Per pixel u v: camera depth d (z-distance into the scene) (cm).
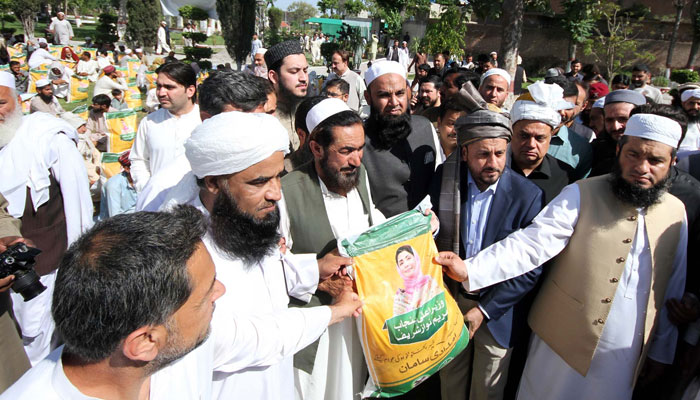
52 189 320
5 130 298
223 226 166
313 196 237
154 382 129
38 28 3061
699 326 223
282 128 171
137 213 112
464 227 259
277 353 172
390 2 2766
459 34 2012
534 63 2545
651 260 221
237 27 1820
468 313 250
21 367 247
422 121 323
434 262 230
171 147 370
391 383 224
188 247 109
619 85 648
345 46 2192
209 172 161
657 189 213
